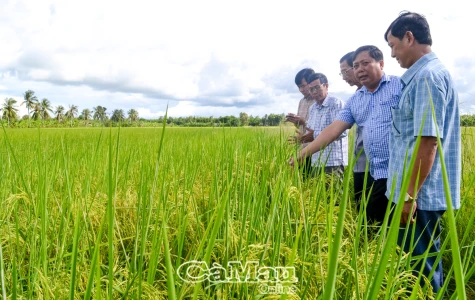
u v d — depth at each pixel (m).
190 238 2.31
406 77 2.68
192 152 4.25
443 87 2.40
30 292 1.48
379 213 3.58
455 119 2.54
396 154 2.71
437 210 2.50
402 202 0.80
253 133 5.07
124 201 2.80
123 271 1.91
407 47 2.66
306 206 2.15
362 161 4.08
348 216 2.38
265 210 2.26
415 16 2.61
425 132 2.37
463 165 4.11
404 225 2.57
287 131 4.33
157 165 1.34
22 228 2.39
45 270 1.54
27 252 2.13
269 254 1.80
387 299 1.11
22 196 2.13
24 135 9.59
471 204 3.47
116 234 2.44
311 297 1.59
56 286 1.48
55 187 2.92
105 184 2.90
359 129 4.04
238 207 2.28
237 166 2.36
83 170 3.31
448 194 0.64
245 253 1.67
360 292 1.62
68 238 2.09
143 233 1.45
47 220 2.09
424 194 2.49
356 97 3.83
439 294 1.12
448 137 2.49
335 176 3.34
